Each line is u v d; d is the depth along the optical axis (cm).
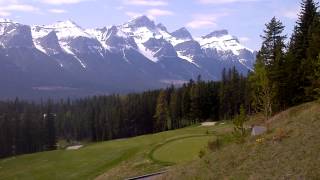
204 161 4128
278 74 7488
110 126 18225
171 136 8819
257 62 5178
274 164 3203
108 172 6712
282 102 7506
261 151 3566
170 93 17225
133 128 17750
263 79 5047
